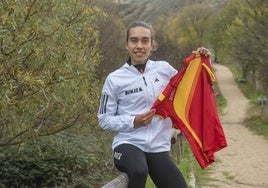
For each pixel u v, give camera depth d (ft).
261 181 32.42
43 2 19.63
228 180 32.48
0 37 18.21
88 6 22.44
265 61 76.54
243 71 157.17
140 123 11.65
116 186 11.32
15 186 28.86
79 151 32.01
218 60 225.35
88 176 31.14
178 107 13.00
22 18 18.76
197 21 191.62
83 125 24.59
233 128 78.59
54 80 20.57
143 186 11.35
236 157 44.29
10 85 18.35
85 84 22.15
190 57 13.47
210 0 211.82
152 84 12.32
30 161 29.45
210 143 12.96
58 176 29.53
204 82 13.38
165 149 12.42
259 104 101.86
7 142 23.50
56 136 29.68
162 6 209.87
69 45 20.94
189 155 40.27
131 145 12.00
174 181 12.09
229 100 127.75
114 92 12.15
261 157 44.16
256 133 69.00
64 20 21.02
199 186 30.07
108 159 34.32
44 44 19.86
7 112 20.49
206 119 13.04
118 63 63.98
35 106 20.65
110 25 66.18
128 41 12.45
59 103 21.50
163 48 79.66
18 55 18.98
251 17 74.84
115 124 11.80
